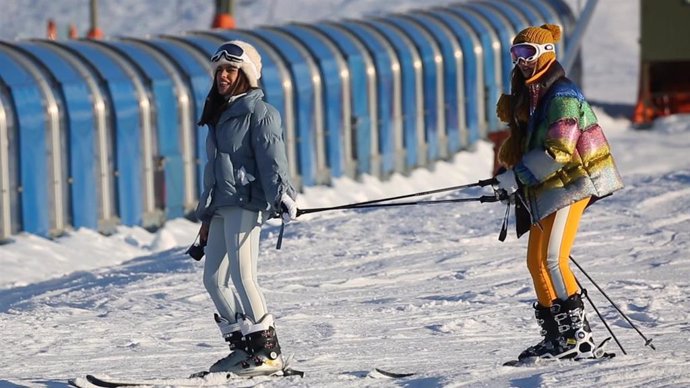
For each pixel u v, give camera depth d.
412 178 104.94
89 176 79.75
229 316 23.58
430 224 54.47
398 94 104.38
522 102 23.45
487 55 116.00
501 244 49.09
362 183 99.12
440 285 40.69
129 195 82.31
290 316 34.88
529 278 40.84
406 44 106.69
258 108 22.69
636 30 185.62
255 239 23.22
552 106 22.98
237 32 99.38
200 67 88.94
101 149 80.62
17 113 75.62
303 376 23.77
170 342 31.52
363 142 100.19
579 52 130.00
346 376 23.47
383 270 44.12
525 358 24.05
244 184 22.72
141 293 41.69
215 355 28.98
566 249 23.78
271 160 22.52
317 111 95.81
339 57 98.81
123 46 88.75
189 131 86.94
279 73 92.88
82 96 79.69
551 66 23.27
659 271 41.00
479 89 115.44
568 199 23.12
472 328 32.09
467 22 117.00
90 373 25.97
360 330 32.22
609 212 54.81
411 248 48.75
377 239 51.53
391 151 103.62
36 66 79.88
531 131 23.33
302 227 55.88
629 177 64.94
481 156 113.38
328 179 96.81
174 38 95.06
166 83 85.25
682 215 53.56
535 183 23.02
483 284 40.28
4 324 35.19
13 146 75.44
